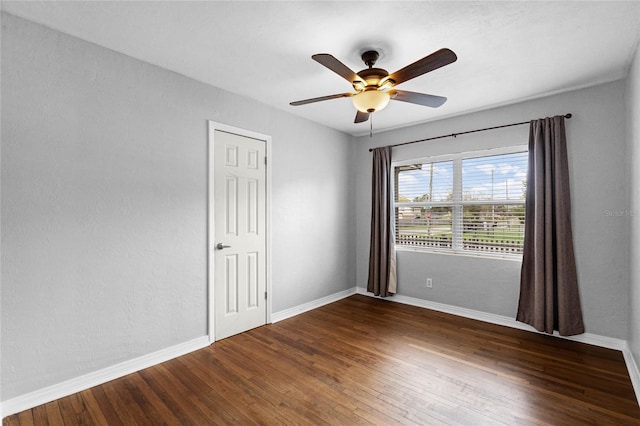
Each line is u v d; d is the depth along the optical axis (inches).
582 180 113.0
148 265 97.1
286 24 76.7
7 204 73.5
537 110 123.1
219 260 116.6
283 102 130.9
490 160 137.6
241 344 113.3
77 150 83.4
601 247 109.8
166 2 68.9
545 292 116.7
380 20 74.6
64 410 75.6
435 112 140.0
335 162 169.9
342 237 175.0
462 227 146.9
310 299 155.5
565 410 75.2
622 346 106.3
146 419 72.7
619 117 106.2
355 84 85.8
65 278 81.6
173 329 103.0
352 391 83.5
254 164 129.1
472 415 73.5
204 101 111.3
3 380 73.1
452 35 80.7
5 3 69.6
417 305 159.2
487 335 120.6
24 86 75.5
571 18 73.2
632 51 87.7
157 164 99.1
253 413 74.7
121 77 91.3
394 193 169.8
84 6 70.4
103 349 88.0
